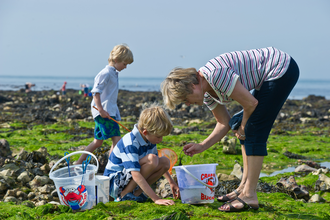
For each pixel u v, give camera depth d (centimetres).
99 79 483
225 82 294
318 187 465
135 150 329
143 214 292
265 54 311
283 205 353
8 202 347
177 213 283
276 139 978
